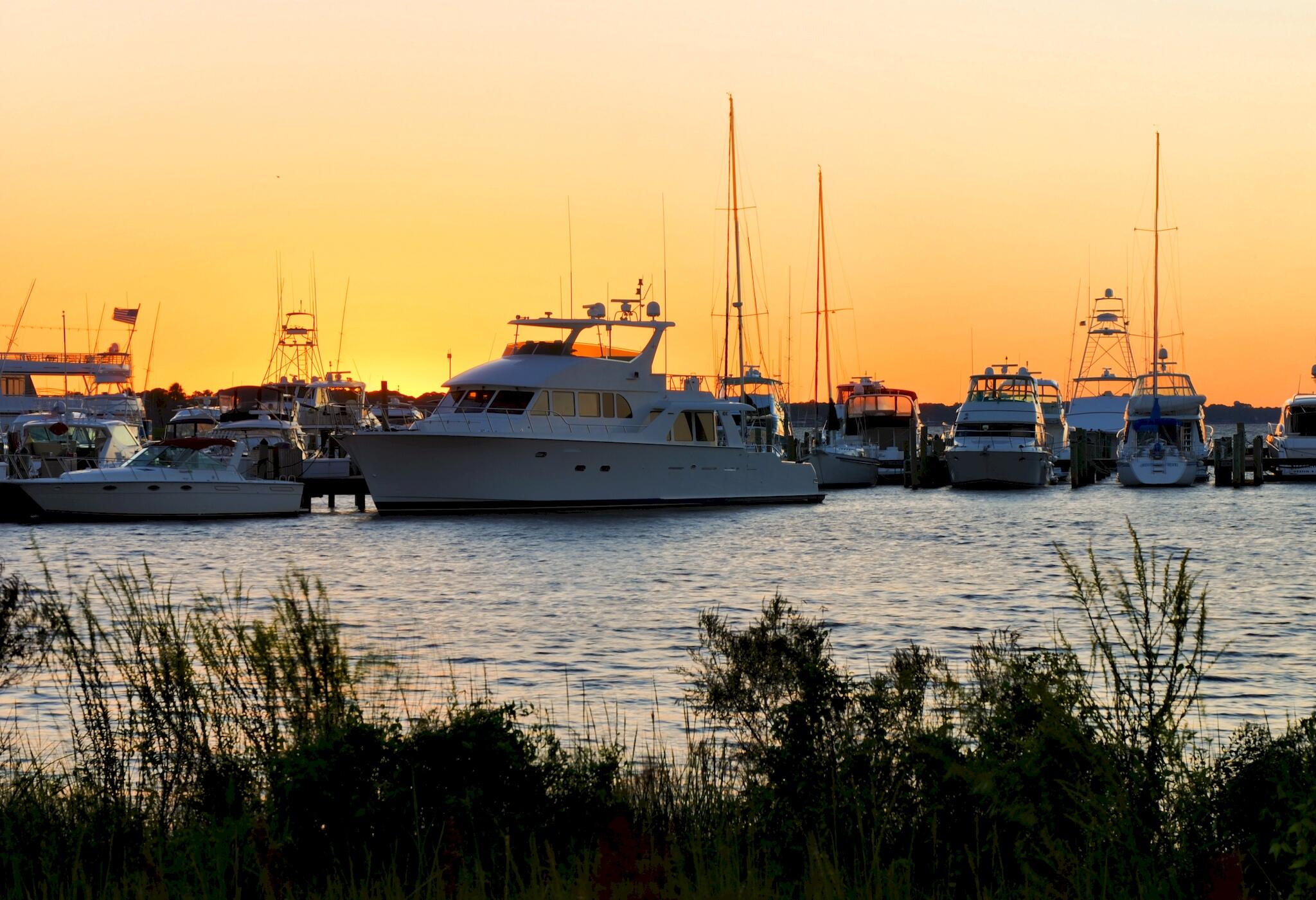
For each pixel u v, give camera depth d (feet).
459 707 39.29
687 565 105.60
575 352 151.84
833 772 27.71
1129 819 23.61
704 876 23.63
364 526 136.98
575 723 45.57
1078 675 28.09
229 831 25.14
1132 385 292.81
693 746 36.06
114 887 24.21
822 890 23.11
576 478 148.36
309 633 32.55
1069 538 131.64
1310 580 93.91
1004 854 24.95
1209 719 46.47
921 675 32.76
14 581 32.89
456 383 144.77
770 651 31.60
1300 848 21.06
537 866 23.45
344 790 25.53
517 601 84.23
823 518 152.87
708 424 159.12
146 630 32.24
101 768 30.01
